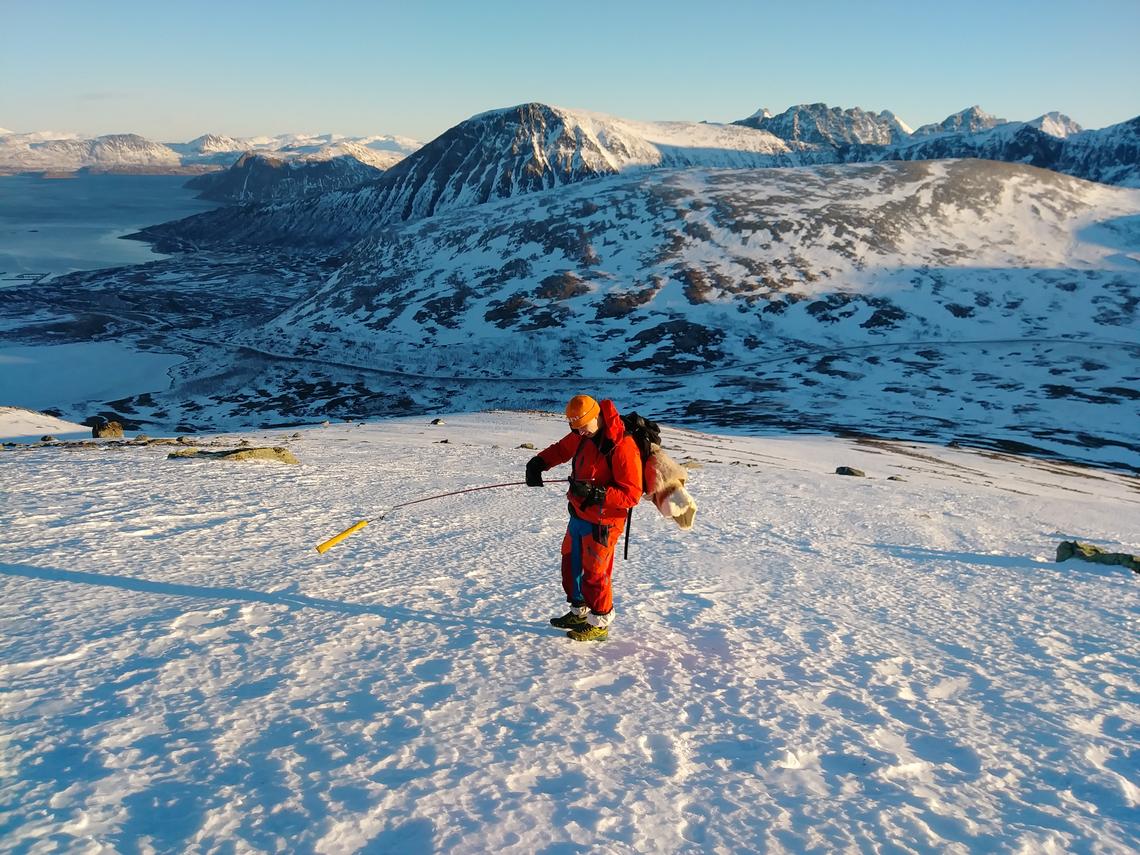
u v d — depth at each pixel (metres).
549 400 97.06
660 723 4.04
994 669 5.57
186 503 9.83
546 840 2.82
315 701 3.94
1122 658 6.11
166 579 6.11
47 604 5.23
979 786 3.58
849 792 3.41
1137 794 3.56
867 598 7.75
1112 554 10.67
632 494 5.10
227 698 3.91
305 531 8.76
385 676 4.36
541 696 4.27
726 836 2.95
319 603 5.74
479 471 16.89
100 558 6.62
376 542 8.46
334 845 2.69
